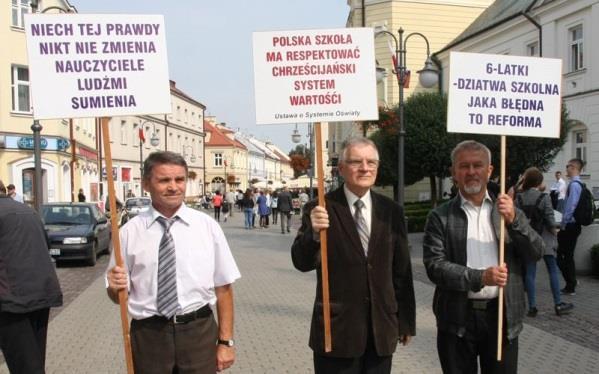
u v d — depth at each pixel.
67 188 29.77
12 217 4.59
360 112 4.03
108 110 3.76
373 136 26.08
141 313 3.45
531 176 8.13
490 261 3.80
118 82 3.77
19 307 4.50
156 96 3.82
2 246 4.52
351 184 3.69
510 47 29.58
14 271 4.52
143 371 3.42
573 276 9.54
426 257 3.89
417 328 7.63
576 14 24.08
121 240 3.51
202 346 3.49
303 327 7.82
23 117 26.81
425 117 23.47
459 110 4.23
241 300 9.77
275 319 8.30
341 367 3.66
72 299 10.20
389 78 36.09
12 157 26.34
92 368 6.09
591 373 5.68
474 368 3.89
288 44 3.99
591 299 9.20
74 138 30.98
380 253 3.68
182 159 3.59
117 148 45.16
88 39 3.74
